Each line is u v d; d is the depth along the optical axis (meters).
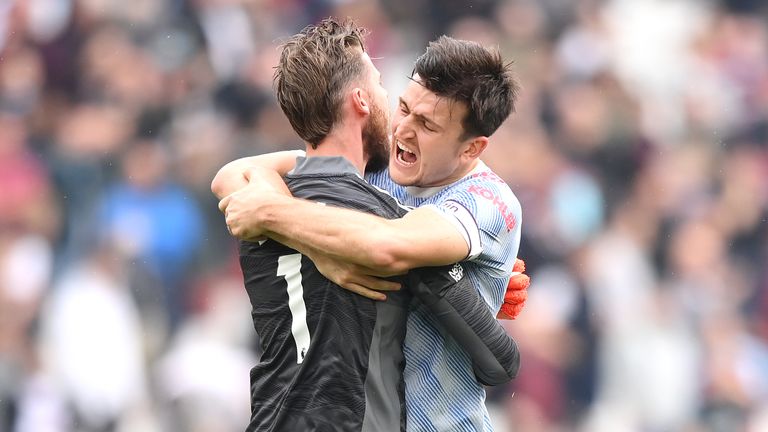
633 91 44.19
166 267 35.56
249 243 11.91
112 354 34.12
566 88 43.12
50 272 35.78
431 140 11.84
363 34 12.19
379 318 11.34
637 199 41.41
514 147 40.06
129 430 33.53
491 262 11.90
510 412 34.41
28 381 33.78
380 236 10.97
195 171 36.97
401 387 11.54
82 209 37.16
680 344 38.16
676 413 36.97
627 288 38.75
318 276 11.39
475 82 11.73
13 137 38.59
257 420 11.68
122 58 40.28
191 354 33.75
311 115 11.74
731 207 42.97
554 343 36.09
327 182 11.68
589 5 45.19
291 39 12.10
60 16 40.62
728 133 45.56
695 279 40.31
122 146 38.47
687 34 47.00
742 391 37.81
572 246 38.56
